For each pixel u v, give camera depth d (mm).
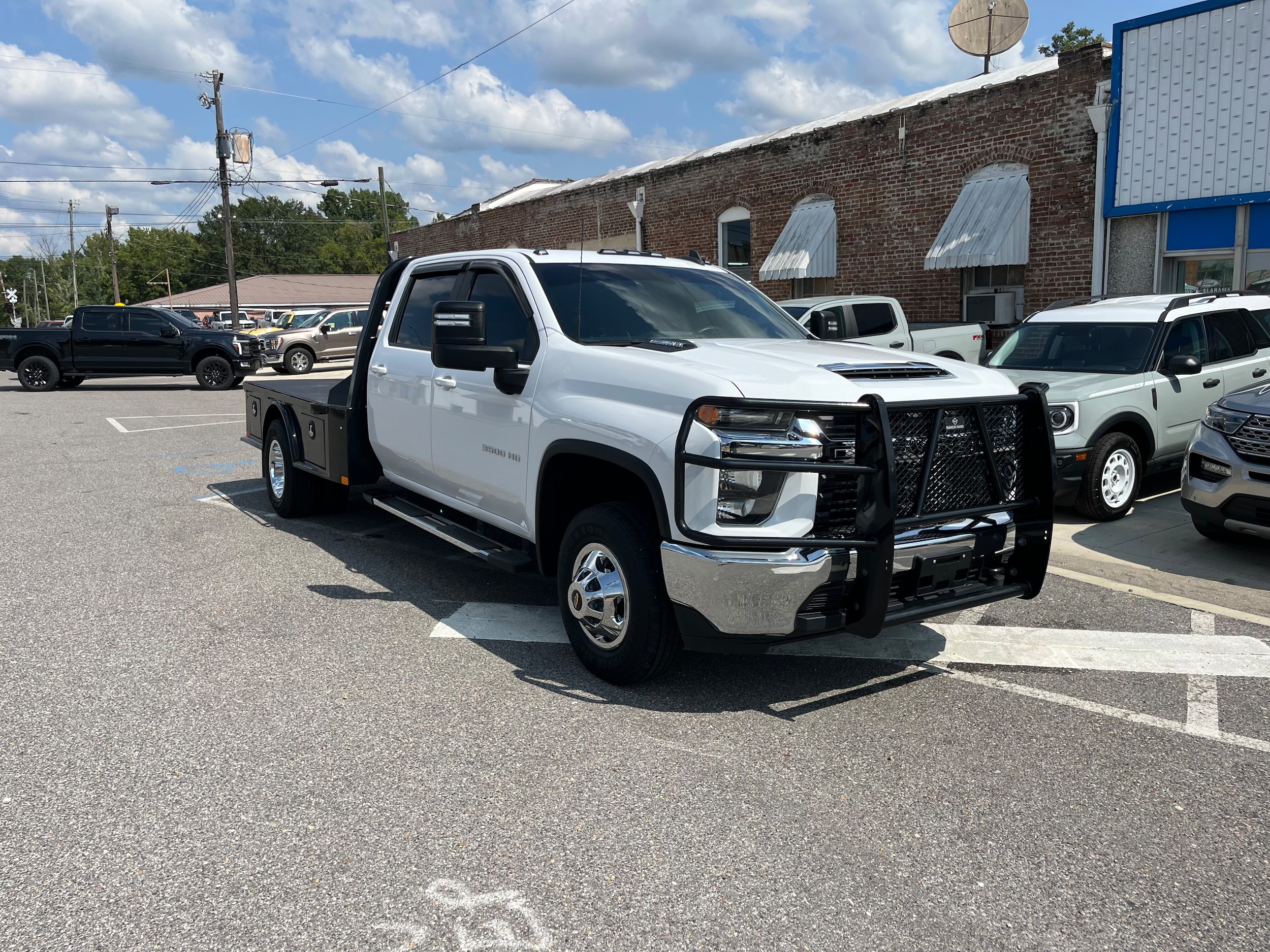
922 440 3756
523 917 2576
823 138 17594
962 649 4695
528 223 26844
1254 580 5891
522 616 5176
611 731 3736
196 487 9266
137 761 3473
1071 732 3762
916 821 3086
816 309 12664
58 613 5227
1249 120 11875
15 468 10508
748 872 2795
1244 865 2846
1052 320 8648
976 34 18281
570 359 4285
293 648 4672
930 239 16062
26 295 122562
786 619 3576
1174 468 8031
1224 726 3828
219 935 2490
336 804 3164
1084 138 13703
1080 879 2770
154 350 21641
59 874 2756
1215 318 8453
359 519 7715
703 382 3615
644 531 3930
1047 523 4102
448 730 3742
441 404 5223
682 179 20906
